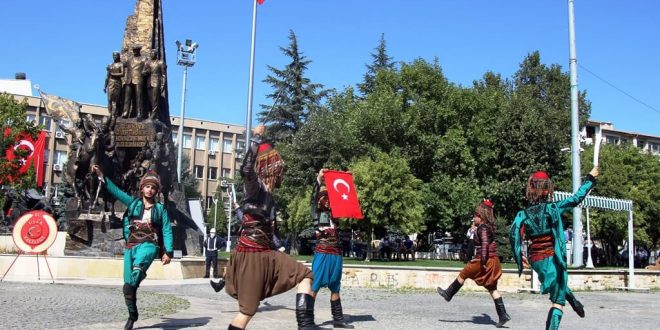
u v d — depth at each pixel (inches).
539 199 293.4
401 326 354.9
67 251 823.1
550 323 281.1
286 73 2194.9
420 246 1904.5
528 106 1806.1
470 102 1812.3
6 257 741.9
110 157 884.6
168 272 780.0
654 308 527.5
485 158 1754.4
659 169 1959.9
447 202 1674.5
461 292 693.3
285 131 2137.1
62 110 1014.4
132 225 307.9
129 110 951.6
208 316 378.0
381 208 1248.8
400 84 1873.8
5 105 1515.7
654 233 1993.1
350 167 1363.2
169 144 960.9
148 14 1008.9
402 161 1325.0
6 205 1294.3
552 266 283.1
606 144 2121.1
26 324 316.2
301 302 237.6
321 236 350.3
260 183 225.3
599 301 603.2
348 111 1827.0
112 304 432.5
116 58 956.0
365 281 738.2
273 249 228.4
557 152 1742.1
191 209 1155.3
